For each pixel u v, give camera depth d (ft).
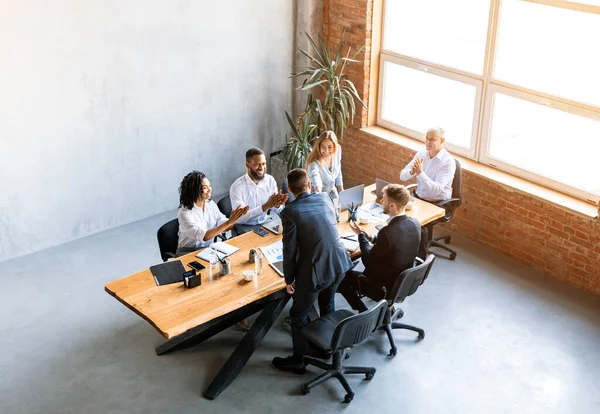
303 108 27.09
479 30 21.93
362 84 25.32
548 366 17.08
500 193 21.76
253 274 16.16
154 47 22.41
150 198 24.29
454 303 19.60
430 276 20.94
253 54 25.00
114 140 22.62
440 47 23.26
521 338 18.12
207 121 24.73
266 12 24.76
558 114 20.51
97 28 21.01
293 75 24.86
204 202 17.94
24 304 19.36
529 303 19.62
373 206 19.84
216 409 15.56
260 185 19.34
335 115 25.02
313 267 15.40
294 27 25.82
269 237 17.94
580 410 15.67
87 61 21.16
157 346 17.67
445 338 18.07
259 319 16.81
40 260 21.61
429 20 23.29
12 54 19.69
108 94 21.95
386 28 24.79
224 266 16.12
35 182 21.38
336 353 16.06
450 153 23.94
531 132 21.38
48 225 22.11
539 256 21.22
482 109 22.38
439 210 19.63
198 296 15.35
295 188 15.52
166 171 24.34
